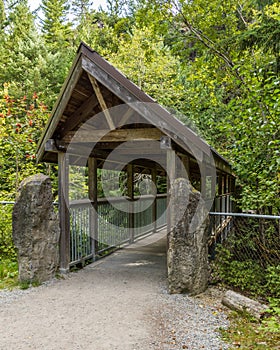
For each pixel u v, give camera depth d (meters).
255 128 5.33
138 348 2.93
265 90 4.94
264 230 5.75
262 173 5.15
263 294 4.66
